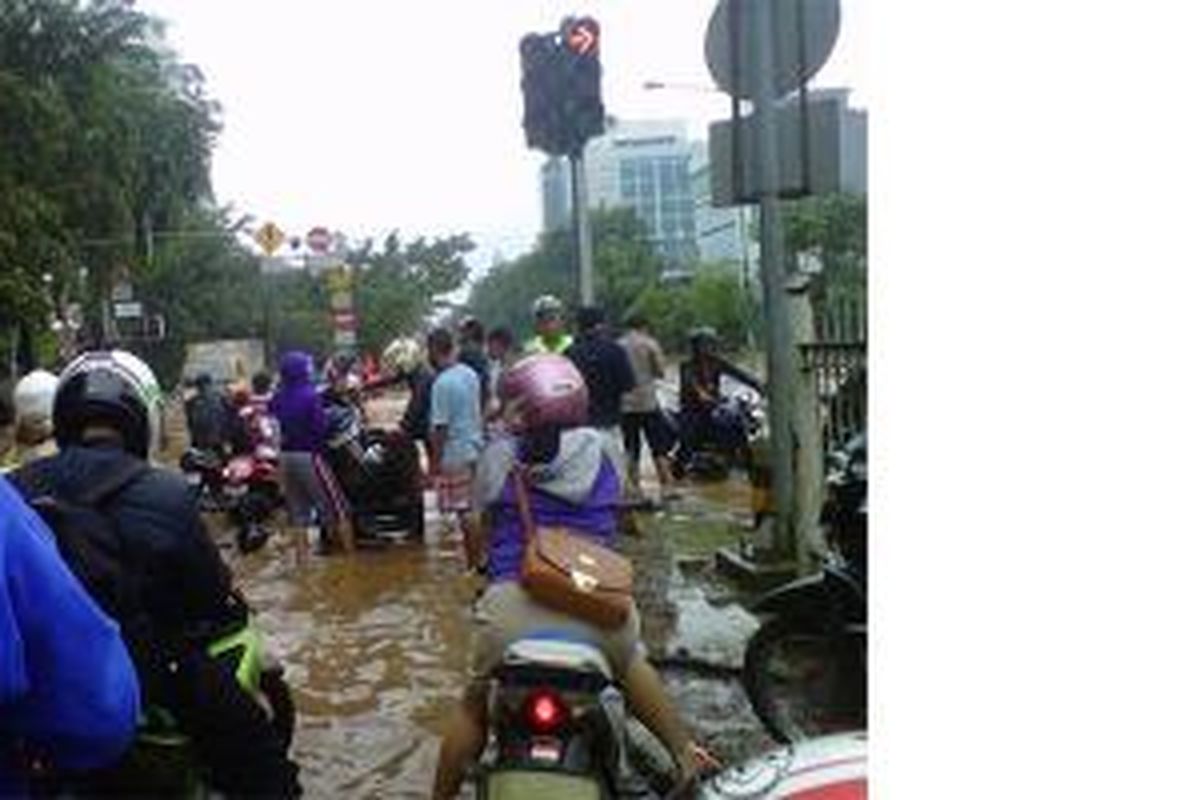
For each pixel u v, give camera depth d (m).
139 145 53.59
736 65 8.73
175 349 63.66
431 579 11.23
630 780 4.50
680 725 4.35
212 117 61.06
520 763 3.90
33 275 40.56
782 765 3.11
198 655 3.55
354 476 12.84
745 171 8.82
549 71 12.78
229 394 16.78
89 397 3.63
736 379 16.80
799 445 9.39
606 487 4.92
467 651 8.67
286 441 12.55
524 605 4.27
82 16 45.38
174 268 73.94
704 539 12.15
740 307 50.22
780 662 6.01
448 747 4.44
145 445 3.75
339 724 7.19
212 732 3.56
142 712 3.37
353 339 43.31
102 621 2.41
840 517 6.04
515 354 14.31
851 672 5.88
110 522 3.41
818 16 8.44
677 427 16.55
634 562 11.06
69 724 2.38
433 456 11.85
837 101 8.46
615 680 4.33
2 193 39.88
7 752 2.41
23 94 40.91
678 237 98.00
